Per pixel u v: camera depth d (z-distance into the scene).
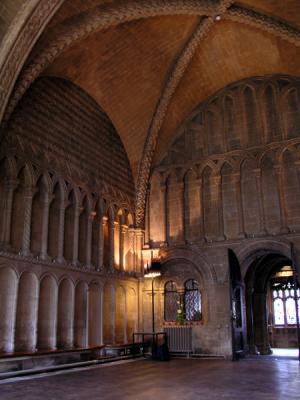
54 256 15.57
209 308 19.33
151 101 20.38
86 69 17.25
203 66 20.16
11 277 13.48
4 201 13.74
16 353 12.79
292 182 19.06
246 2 16.91
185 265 20.61
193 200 21.06
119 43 16.95
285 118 19.86
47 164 15.62
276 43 18.61
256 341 21.95
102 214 18.62
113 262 19.03
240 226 19.62
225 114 21.28
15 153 14.21
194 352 19.08
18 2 11.93
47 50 13.94
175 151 22.02
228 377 12.21
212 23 17.77
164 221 21.31
